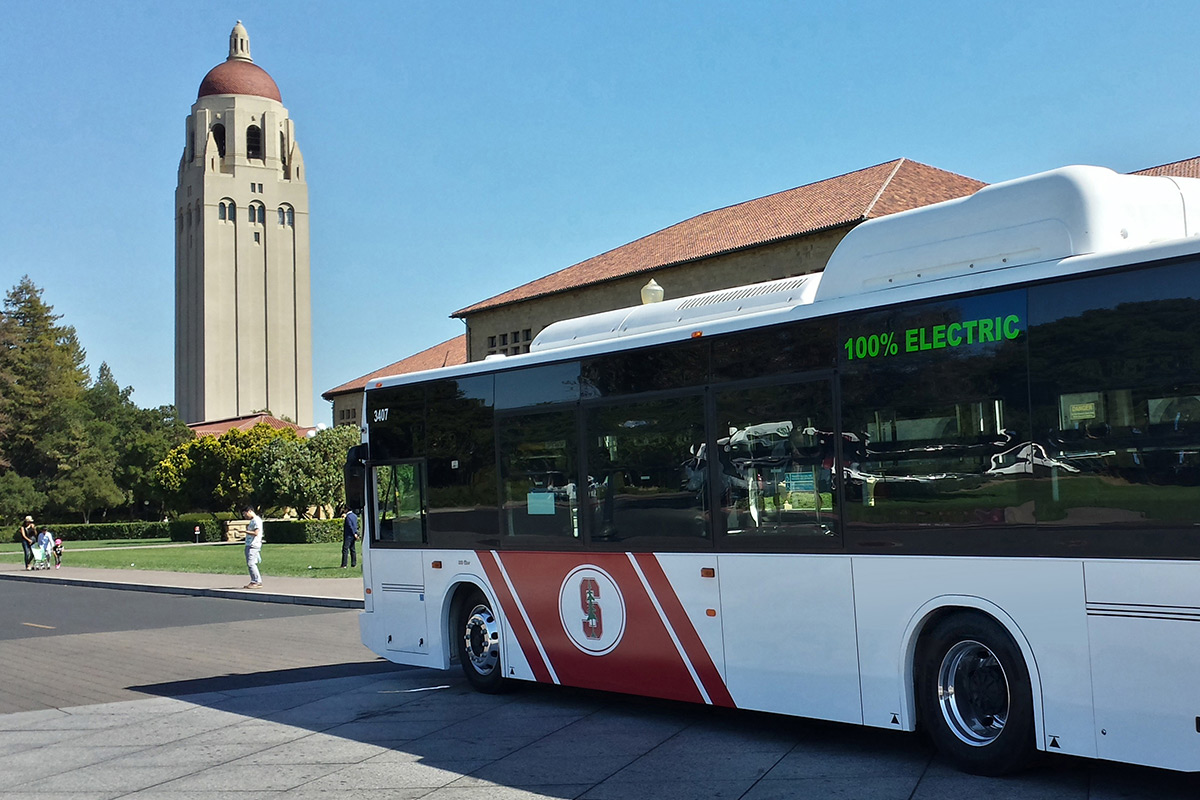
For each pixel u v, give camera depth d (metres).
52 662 14.25
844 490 7.30
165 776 7.74
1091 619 5.99
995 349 6.55
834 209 39.84
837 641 7.32
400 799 6.84
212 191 159.88
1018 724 6.40
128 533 77.50
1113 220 6.39
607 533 9.03
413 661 11.12
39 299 113.06
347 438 65.88
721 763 7.39
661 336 8.66
